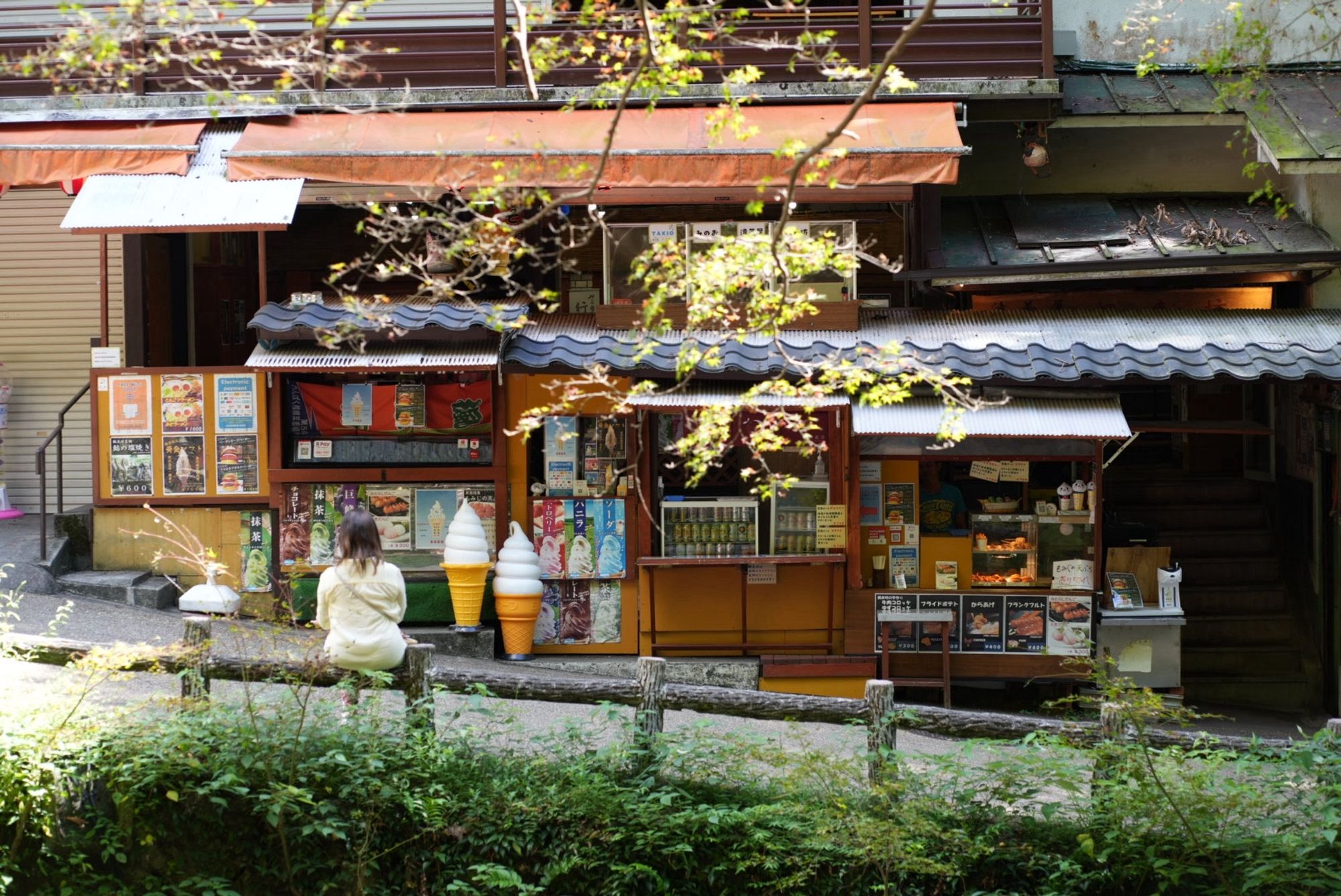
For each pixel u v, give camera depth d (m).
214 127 13.45
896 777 8.38
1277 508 15.57
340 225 15.88
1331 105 13.75
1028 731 8.62
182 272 15.96
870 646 12.82
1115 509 15.91
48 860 8.30
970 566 12.96
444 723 9.93
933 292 14.45
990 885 8.19
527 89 13.28
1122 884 8.08
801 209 14.59
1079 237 13.83
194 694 8.86
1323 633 14.32
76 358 15.52
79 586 13.10
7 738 8.13
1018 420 12.18
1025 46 13.47
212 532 13.39
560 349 12.47
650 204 13.88
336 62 7.98
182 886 8.22
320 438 13.24
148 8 7.36
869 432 11.98
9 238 15.48
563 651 13.23
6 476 15.59
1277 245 13.45
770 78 13.49
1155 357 12.16
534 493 13.20
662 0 13.45
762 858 8.09
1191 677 14.66
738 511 13.03
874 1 13.65
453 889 8.16
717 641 13.09
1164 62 14.92
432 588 13.05
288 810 8.27
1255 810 8.09
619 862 8.27
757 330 8.23
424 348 12.57
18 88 13.70
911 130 12.70
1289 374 11.88
